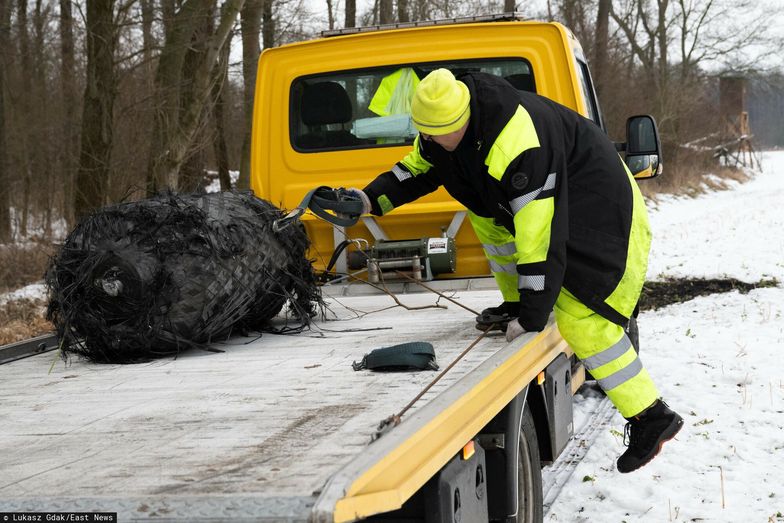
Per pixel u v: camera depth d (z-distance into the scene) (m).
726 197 32.78
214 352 3.76
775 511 4.29
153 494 1.92
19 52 19.84
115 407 2.83
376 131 5.63
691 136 39.81
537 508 3.71
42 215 20.44
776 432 5.50
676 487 4.66
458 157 3.54
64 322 3.65
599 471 4.97
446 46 5.55
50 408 2.87
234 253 3.73
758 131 85.62
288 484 1.93
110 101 14.37
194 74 13.41
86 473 2.13
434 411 2.29
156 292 3.53
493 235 4.02
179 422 2.58
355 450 2.16
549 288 3.34
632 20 36.34
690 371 7.07
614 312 3.54
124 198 3.85
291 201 5.69
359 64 5.61
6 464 2.25
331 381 3.02
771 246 13.70
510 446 3.18
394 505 1.96
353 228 5.49
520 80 5.53
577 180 3.49
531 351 3.44
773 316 9.13
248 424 2.49
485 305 4.65
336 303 5.04
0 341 9.98
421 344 3.16
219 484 1.96
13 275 14.22
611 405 6.42
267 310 4.13
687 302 10.37
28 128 20.20
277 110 5.71
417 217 5.39
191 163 16.78
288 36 17.69
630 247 3.52
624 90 33.38
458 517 2.58
